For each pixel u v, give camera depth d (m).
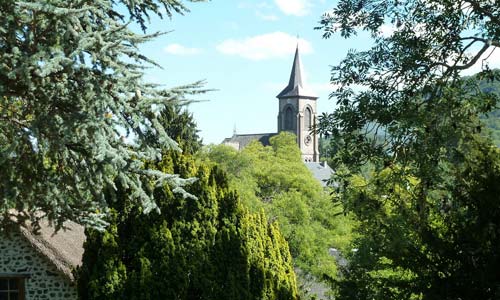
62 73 10.09
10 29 9.76
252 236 18.39
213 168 18.41
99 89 9.88
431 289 10.24
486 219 10.22
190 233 16.84
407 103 15.86
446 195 13.27
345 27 17.22
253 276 18.14
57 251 19.08
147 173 11.23
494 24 16.30
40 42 10.09
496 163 10.97
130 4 11.17
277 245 20.30
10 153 9.98
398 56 16.36
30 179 11.75
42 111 10.30
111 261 16.08
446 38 16.64
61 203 12.01
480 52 15.75
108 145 10.25
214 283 16.86
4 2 9.59
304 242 39.78
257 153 55.97
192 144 47.06
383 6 17.17
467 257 10.19
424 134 15.08
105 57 9.91
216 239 17.22
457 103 15.45
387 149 16.17
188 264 16.69
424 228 11.24
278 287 19.38
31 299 19.30
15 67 9.60
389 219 16.08
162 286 16.23
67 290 19.30
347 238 41.59
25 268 19.34
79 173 11.38
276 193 45.97
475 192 10.45
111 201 16.39
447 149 15.43
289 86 140.12
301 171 47.19
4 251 19.34
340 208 43.81
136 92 10.34
